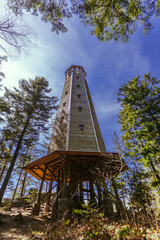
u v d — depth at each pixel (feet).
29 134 44.80
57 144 36.99
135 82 51.47
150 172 29.71
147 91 44.50
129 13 15.57
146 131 37.04
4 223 22.88
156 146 34.71
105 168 30.86
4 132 38.29
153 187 27.14
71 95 51.65
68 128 38.34
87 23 17.67
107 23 17.06
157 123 37.37
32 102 49.32
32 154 64.69
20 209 43.39
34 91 53.01
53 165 34.40
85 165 38.34
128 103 48.42
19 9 13.46
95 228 10.83
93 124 42.04
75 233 11.21
